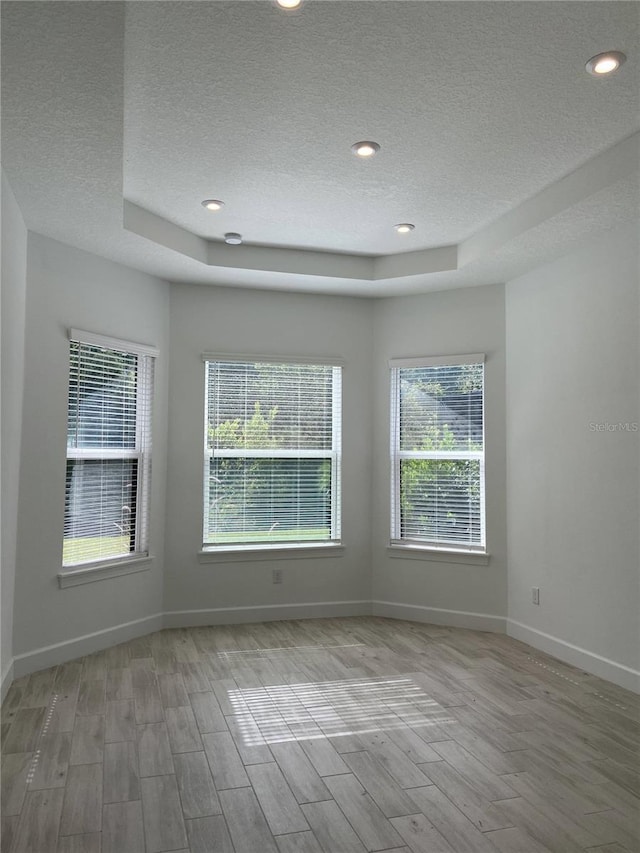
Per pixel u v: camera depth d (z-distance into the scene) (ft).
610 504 12.07
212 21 7.11
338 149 10.22
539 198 11.83
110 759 8.76
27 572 12.17
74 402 13.38
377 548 17.07
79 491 13.53
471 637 14.97
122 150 9.11
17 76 7.29
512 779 8.27
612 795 7.89
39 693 11.19
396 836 7.01
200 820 7.30
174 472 15.85
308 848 6.80
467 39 7.47
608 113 9.07
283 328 16.83
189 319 16.14
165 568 15.71
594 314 12.59
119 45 6.72
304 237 14.37
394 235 14.17
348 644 14.34
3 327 10.02
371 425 17.17
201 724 9.95
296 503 16.84
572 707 10.70
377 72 8.13
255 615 16.29
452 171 10.96
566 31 7.32
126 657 13.28
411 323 16.92
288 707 10.65
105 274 14.06
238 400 16.55
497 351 15.79
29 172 9.80
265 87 8.45
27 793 7.86
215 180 11.39
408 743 9.31
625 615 11.66
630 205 10.85
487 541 15.64
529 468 14.61
